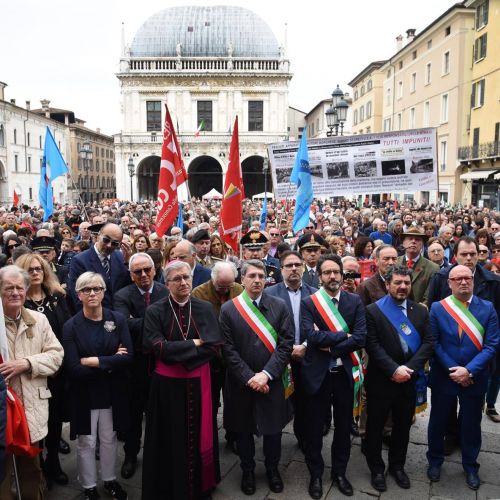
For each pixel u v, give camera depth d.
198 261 7.43
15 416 4.12
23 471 4.42
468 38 33.16
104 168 77.38
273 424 4.83
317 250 6.80
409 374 4.76
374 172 10.44
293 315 5.55
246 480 4.91
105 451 4.79
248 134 52.72
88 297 4.68
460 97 33.62
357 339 4.88
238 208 7.67
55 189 53.38
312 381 4.88
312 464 4.92
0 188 47.22
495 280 5.88
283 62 52.88
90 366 4.59
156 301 5.26
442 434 5.08
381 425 4.96
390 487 4.95
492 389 6.31
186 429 4.58
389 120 46.78
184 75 52.28
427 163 10.12
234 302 4.97
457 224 13.05
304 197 8.88
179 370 4.60
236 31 55.53
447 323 5.03
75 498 4.82
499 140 28.92
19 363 4.22
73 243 9.65
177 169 8.09
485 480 5.07
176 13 56.34
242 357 4.87
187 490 4.54
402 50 42.28
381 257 5.91
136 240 8.07
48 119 56.28
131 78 52.47
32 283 4.99
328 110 13.94
